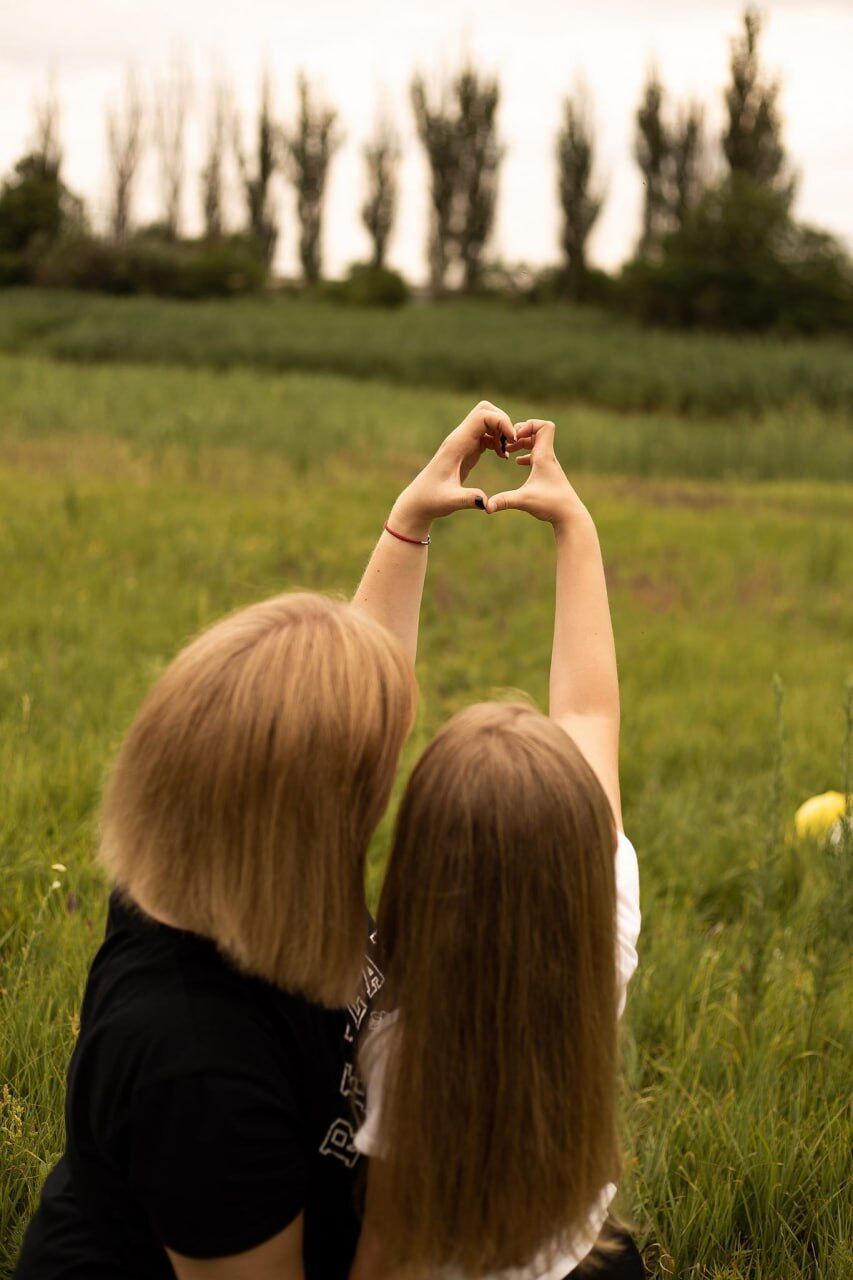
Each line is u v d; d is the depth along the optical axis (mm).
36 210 68812
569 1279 1646
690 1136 2723
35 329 46969
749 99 70250
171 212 89000
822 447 25719
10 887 3590
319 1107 1362
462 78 77625
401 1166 1270
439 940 1226
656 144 77250
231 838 1187
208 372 36875
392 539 1818
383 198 81875
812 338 53312
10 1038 2771
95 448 16703
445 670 7391
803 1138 2758
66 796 4523
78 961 3100
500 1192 1259
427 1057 1240
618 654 8461
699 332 53594
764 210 55469
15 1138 2436
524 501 1801
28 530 10359
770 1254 2490
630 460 23766
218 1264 1242
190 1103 1206
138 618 7906
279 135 84625
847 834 3193
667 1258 2398
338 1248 1437
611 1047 1307
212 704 1207
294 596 1340
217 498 13539
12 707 5480
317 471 16906
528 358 42094
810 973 3586
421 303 76000
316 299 69375
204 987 1262
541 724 1308
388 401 30516
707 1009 3391
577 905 1239
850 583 11922
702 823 5168
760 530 14805
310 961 1206
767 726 6789
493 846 1216
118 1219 1328
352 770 1209
